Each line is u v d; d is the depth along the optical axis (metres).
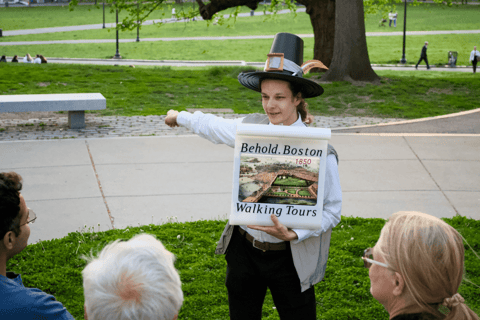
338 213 2.45
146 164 7.56
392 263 1.42
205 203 6.16
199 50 45.66
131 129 10.55
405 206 6.09
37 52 45.78
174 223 5.43
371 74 17.66
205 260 4.59
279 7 22.62
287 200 2.21
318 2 19.88
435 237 1.38
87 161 7.68
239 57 41.47
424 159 7.91
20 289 1.86
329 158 2.46
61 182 6.77
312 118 2.79
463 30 56.16
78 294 4.04
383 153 8.21
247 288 2.68
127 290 1.43
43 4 88.25
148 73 19.56
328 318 3.73
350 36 17.38
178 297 1.53
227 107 14.32
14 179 1.98
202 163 7.64
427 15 66.12
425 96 15.88
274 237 2.52
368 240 5.03
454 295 1.41
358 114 13.52
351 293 4.07
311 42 49.53
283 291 2.59
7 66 19.83
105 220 5.61
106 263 1.51
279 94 2.49
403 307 1.45
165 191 6.52
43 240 5.03
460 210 5.97
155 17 70.38
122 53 44.47
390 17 58.94
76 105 10.45
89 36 57.28
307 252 2.48
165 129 10.57
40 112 12.87
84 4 87.56
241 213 2.23
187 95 15.88
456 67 34.72
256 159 2.19
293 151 2.18
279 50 2.55
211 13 19.95
